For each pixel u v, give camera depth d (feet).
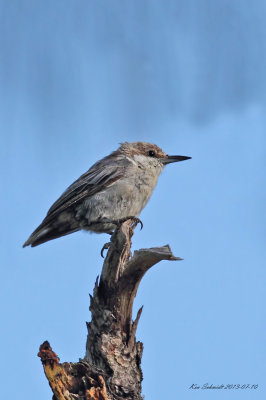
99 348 28.53
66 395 26.53
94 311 29.45
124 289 29.14
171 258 27.66
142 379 29.17
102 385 26.76
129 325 29.22
